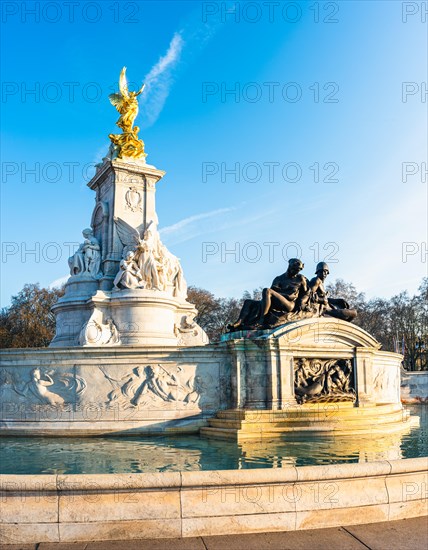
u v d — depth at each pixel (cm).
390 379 2059
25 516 696
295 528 732
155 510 710
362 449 1238
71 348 1622
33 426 1600
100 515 702
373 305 7519
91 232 2628
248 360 1633
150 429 1572
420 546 670
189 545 677
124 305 2294
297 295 1789
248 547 670
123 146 2672
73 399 1614
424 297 7094
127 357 1630
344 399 1719
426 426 1802
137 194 2614
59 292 6531
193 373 1648
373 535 709
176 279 2641
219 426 1554
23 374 1648
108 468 1033
